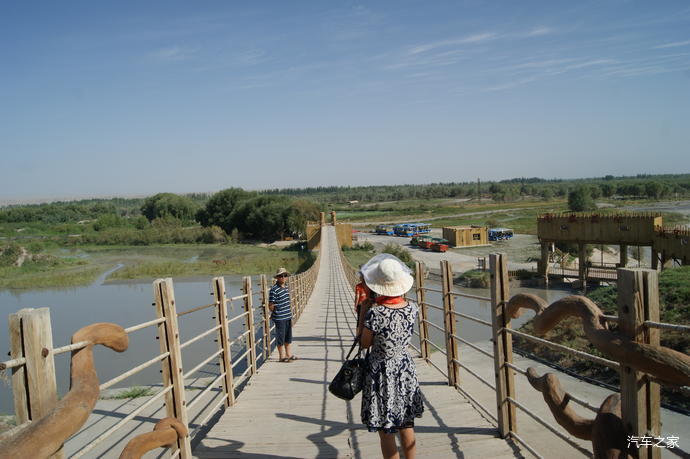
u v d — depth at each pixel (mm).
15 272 51781
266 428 5043
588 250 44562
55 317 28953
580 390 10000
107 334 2453
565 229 32062
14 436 1539
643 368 2035
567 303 2758
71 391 1920
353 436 4719
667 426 7758
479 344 17281
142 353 18344
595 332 2381
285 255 61312
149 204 119500
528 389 10188
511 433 4363
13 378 1973
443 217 108375
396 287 3455
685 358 1875
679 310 12328
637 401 2172
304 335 12125
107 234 86188
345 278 31047
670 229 26438
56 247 80125
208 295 34531
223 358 5922
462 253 52375
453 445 4297
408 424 3436
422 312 7844
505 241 61781
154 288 3988
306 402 5957
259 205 86938
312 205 82688
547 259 33500
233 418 5426
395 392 3393
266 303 9453
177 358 4082
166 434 3057
